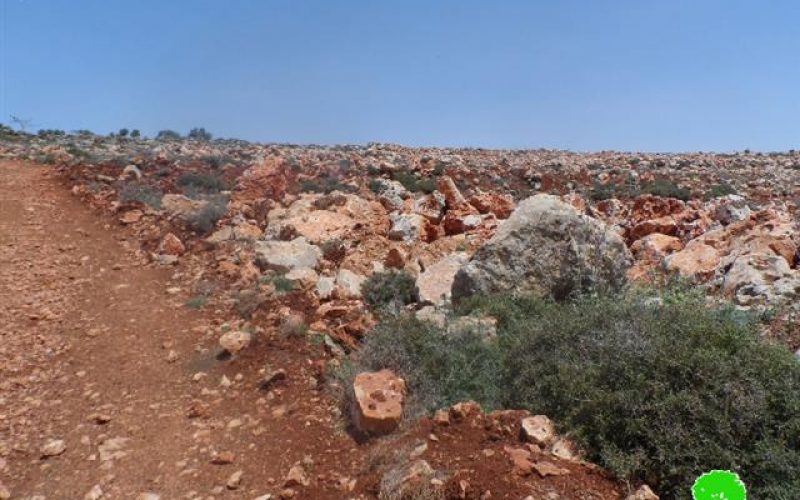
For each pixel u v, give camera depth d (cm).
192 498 499
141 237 1265
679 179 2573
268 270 1048
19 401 661
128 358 766
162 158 1917
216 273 1066
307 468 523
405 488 441
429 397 588
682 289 843
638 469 444
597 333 584
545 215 888
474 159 3238
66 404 657
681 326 552
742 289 821
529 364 600
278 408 628
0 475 534
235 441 579
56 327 855
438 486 435
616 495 427
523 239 876
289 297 902
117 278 1058
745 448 444
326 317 829
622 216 1631
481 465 454
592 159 3600
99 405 655
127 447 577
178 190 1584
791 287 786
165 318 893
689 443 442
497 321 771
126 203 1413
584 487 431
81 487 518
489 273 861
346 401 614
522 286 859
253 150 2934
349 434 568
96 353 780
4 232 1234
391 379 608
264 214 1433
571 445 482
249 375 702
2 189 1515
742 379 470
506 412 531
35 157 1958
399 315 803
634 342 534
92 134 3638
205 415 628
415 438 511
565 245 876
